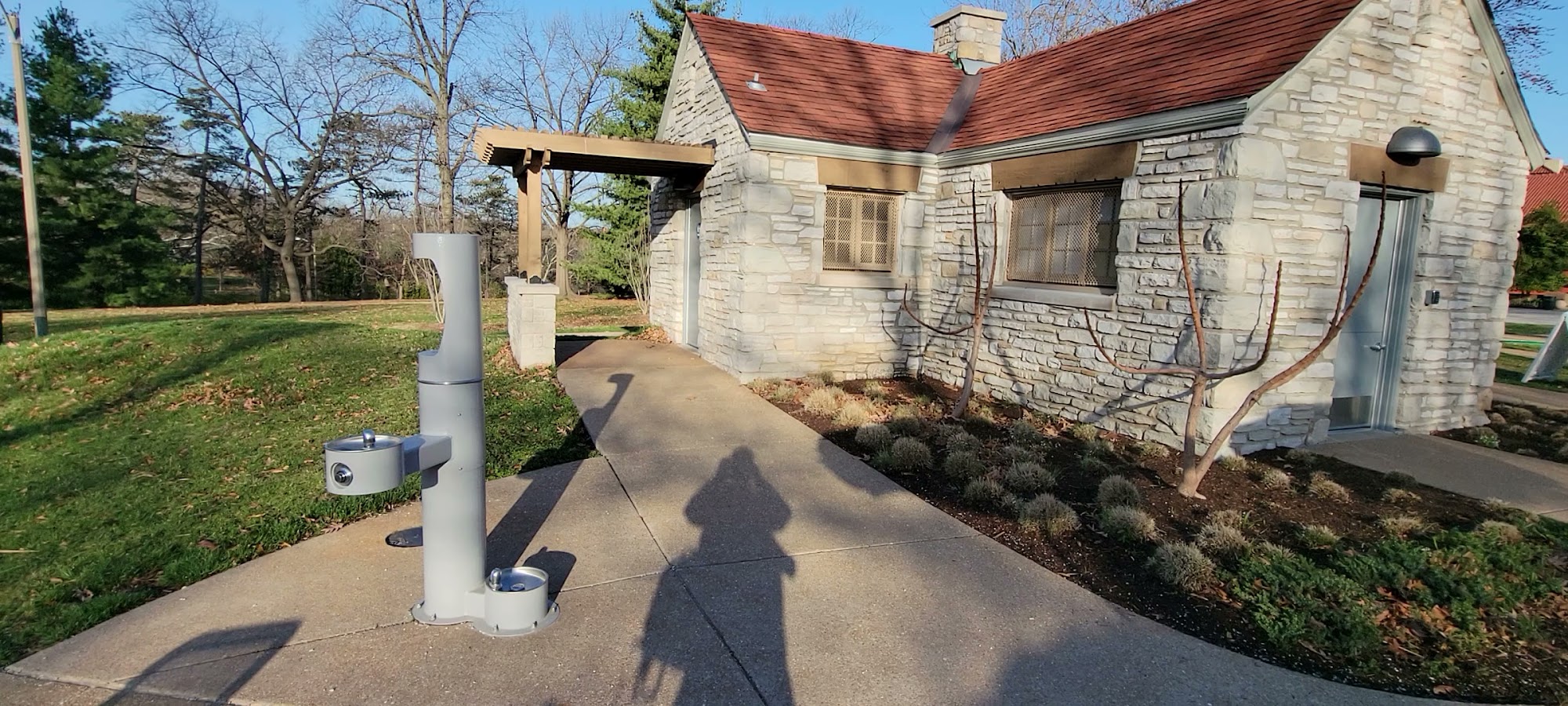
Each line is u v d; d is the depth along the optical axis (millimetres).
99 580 3475
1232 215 5648
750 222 8164
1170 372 5219
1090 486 5281
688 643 3094
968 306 8523
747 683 2830
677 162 8977
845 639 3168
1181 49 7016
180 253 28188
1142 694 2844
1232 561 4039
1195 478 5055
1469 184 6918
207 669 2814
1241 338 5832
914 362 9352
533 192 8664
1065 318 7250
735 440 6191
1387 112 6246
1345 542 4383
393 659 2910
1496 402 8898
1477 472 5871
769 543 4164
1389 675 3059
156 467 5105
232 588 3465
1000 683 2887
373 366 8500
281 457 5352
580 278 25906
